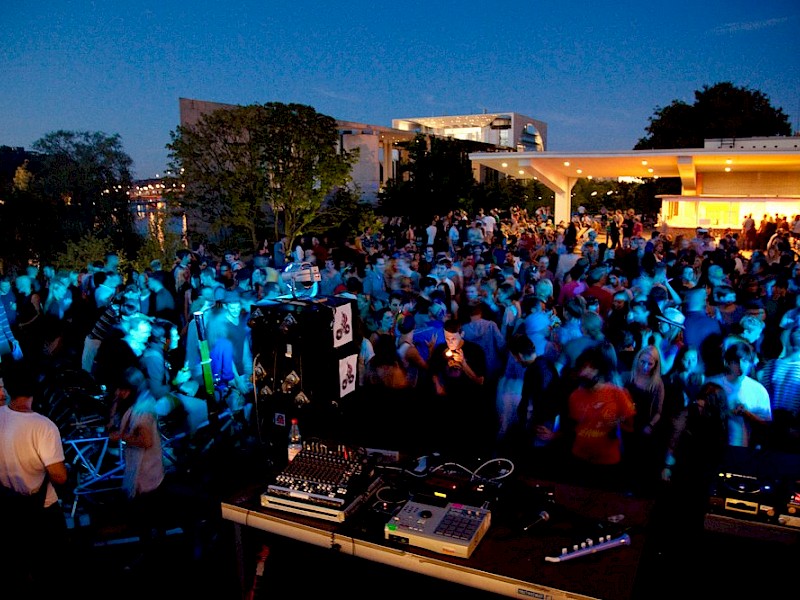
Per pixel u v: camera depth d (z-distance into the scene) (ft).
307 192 58.54
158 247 45.50
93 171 68.28
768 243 62.90
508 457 16.34
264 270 30.81
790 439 15.48
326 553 12.69
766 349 20.54
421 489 10.77
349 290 25.55
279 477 10.86
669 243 49.49
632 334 18.90
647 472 15.96
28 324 31.24
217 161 57.06
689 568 11.57
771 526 10.43
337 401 11.69
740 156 62.39
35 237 51.88
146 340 19.92
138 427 14.79
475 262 33.96
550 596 8.39
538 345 19.11
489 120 225.56
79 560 14.79
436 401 18.51
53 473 12.77
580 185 132.26
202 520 16.24
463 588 11.62
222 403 20.58
